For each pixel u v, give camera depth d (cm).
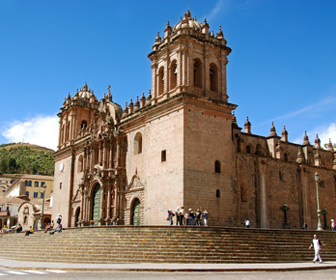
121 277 2350
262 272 2723
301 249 3825
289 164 6175
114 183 5866
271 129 6506
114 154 6106
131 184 5597
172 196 4641
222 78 5256
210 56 5212
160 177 4906
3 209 10969
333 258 3912
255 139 6275
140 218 5288
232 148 5119
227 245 3491
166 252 3341
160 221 4762
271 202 5691
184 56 4975
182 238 3453
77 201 6912
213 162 4850
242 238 3612
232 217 4869
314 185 6475
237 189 5100
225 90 5247
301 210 6141
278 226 5694
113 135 6097
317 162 6812
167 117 4975
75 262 3575
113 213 5769
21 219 9550
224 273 2617
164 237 3462
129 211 5516
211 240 3472
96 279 2241
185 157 4600
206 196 4672
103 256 3491
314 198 6391
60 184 7656
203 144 4806
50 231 4503
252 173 5550
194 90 4922
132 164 5647
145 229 3553
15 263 3594
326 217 6519
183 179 4522
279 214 5772
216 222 4688
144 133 5447
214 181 4794
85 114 7744
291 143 6800
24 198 12094
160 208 4806
